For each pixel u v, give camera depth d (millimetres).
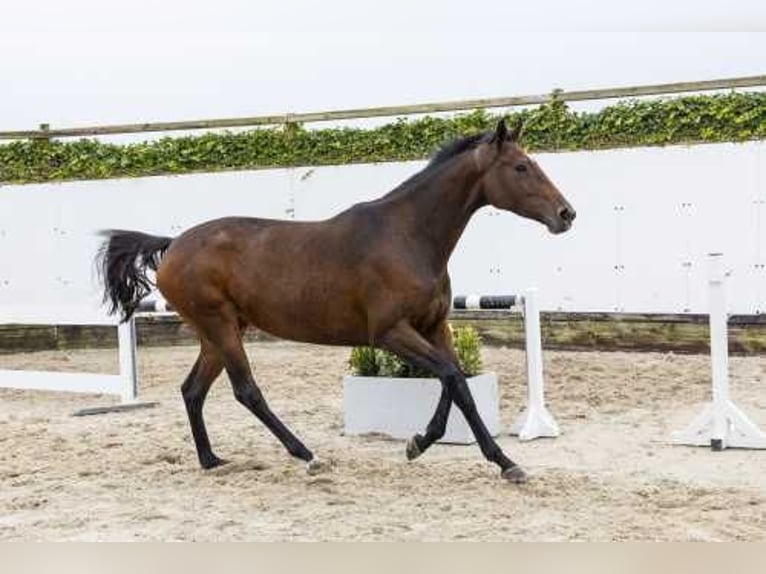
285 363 11383
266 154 13234
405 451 6938
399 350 5953
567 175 11711
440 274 6121
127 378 9102
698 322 10789
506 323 11703
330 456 6805
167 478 6344
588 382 9438
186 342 13281
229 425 8094
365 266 5973
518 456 6703
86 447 7332
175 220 13539
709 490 5605
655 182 11297
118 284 6715
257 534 5000
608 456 6633
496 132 6012
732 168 10930
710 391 8883
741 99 10852
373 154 12719
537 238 11938
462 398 5895
